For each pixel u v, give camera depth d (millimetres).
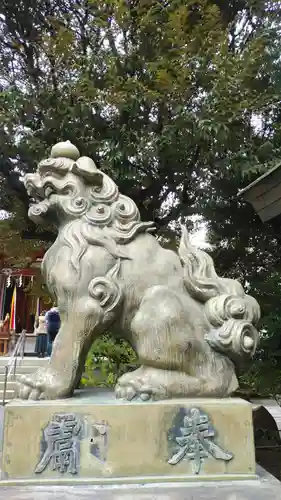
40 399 1628
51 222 2021
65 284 1737
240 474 1544
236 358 1716
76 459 1503
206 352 1702
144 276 1799
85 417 1538
